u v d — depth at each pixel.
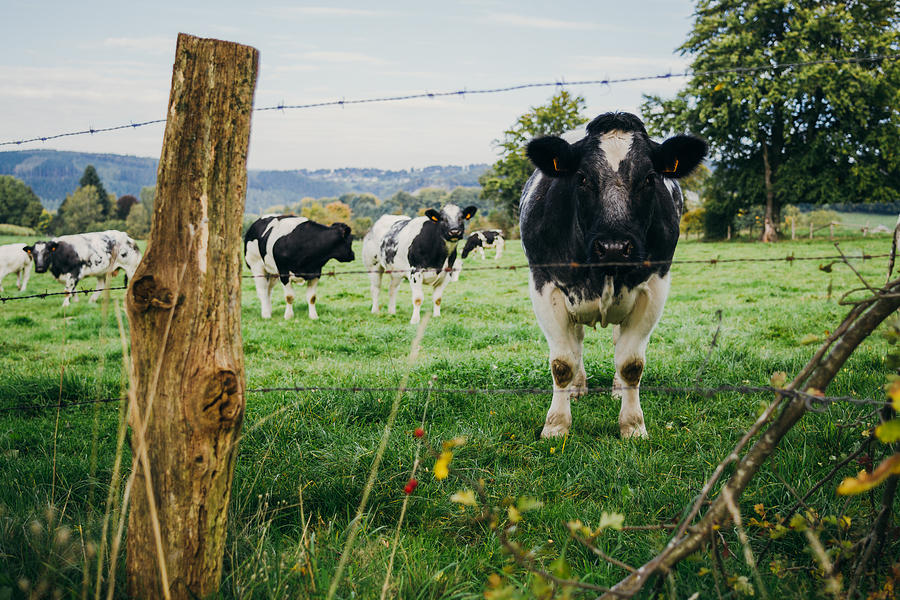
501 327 11.71
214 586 2.64
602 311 5.14
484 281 23.45
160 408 2.51
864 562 2.46
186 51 2.47
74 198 111.50
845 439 4.32
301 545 2.97
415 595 2.78
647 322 5.25
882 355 6.90
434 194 192.88
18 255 22.75
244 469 3.97
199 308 2.49
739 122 41.81
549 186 5.39
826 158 41.47
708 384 6.38
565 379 5.22
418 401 5.83
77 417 5.97
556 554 3.26
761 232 45.81
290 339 10.83
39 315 15.97
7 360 9.42
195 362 2.49
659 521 3.50
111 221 112.44
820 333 9.66
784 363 7.12
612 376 6.96
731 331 10.25
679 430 5.09
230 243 2.55
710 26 42.56
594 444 4.93
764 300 14.73
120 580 2.78
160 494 2.54
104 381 7.09
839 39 41.00
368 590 2.77
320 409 5.65
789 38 40.38
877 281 17.12
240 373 2.59
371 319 13.87
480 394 6.14
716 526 2.20
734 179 44.09
